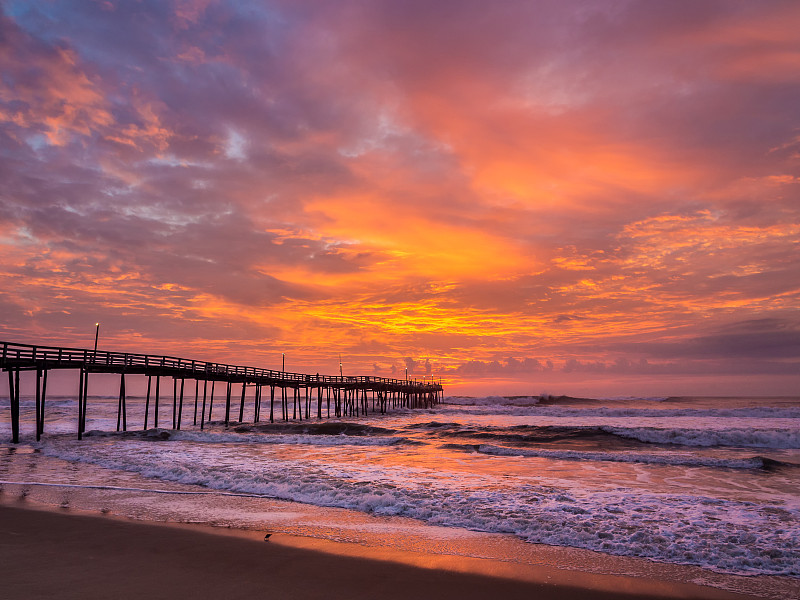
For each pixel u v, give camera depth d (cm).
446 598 689
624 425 4338
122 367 3350
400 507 1247
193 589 688
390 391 7519
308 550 895
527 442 3095
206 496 1377
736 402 10056
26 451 2434
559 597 711
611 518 1166
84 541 912
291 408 8819
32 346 2809
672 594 733
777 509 1273
